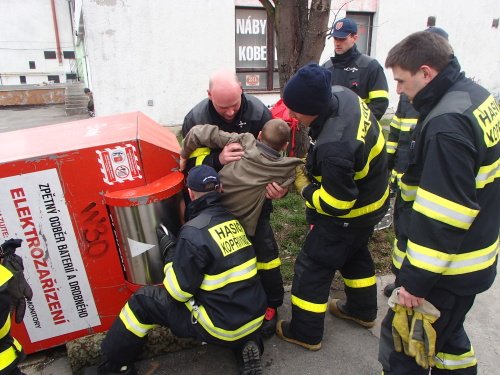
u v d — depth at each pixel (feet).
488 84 41.55
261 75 33.94
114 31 28.71
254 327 7.02
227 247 6.79
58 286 7.60
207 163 7.82
